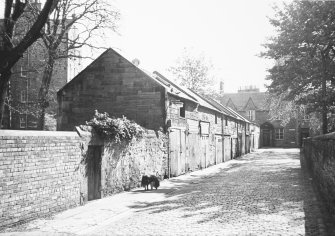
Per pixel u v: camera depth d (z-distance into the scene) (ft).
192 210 32.22
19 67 102.99
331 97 63.67
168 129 61.00
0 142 25.16
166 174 60.70
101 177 39.70
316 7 57.77
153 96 61.41
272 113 112.78
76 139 34.91
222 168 81.66
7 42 34.76
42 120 62.64
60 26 64.59
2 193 25.29
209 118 89.20
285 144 203.72
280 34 69.46
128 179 46.62
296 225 25.21
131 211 32.81
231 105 222.89
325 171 30.96
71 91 66.03
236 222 26.76
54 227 26.37
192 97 80.69
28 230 25.36
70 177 33.78
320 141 35.96
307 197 37.47
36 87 107.24
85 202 36.45
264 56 72.08
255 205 33.63
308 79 68.08
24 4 36.65
